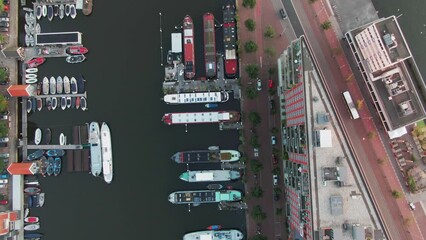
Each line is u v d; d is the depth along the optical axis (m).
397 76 127.88
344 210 103.88
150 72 142.62
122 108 142.12
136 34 143.62
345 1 139.88
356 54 134.00
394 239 136.25
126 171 140.75
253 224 137.62
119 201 140.25
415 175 136.12
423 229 136.25
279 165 137.50
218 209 138.88
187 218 139.25
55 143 141.50
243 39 140.12
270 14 140.50
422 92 133.12
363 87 138.75
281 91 134.38
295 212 121.19
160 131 141.38
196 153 137.62
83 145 140.75
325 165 104.88
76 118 142.00
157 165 140.62
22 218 139.25
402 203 136.75
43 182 141.12
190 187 139.62
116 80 142.75
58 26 144.38
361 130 138.12
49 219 140.50
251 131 139.12
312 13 139.62
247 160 138.12
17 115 142.00
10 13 143.75
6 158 140.25
